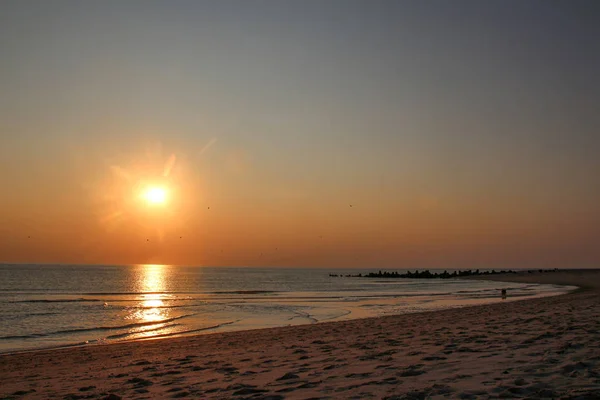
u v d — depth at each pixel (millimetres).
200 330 24156
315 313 32438
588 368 7281
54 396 8547
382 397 6250
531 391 5992
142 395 7910
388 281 118375
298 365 10234
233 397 7125
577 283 84625
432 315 24609
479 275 147375
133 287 78500
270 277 149375
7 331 24125
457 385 6621
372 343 13562
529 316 19344
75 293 58812
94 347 17750
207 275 169750
